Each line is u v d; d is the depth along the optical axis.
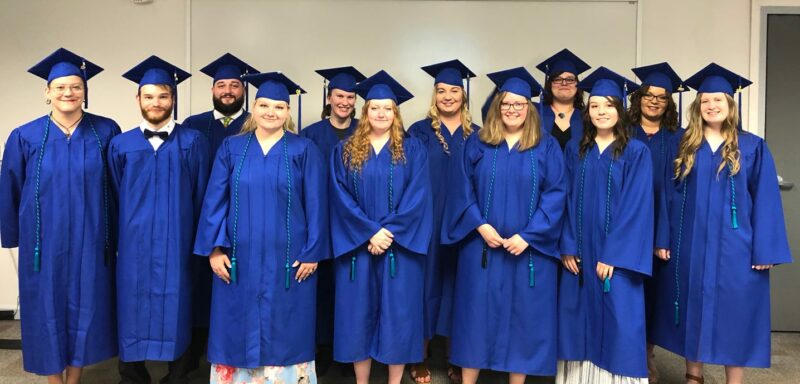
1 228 2.24
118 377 2.70
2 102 3.53
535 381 2.75
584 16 3.42
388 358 2.22
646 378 2.18
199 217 2.35
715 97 2.23
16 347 3.10
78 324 2.20
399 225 2.21
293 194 2.20
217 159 2.23
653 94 2.55
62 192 2.17
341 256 2.28
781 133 3.46
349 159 2.30
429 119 2.73
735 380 2.29
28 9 3.47
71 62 2.26
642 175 2.21
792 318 3.54
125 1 3.44
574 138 2.49
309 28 3.43
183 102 3.44
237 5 3.41
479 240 2.27
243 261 2.16
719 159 2.25
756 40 3.41
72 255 2.19
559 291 2.34
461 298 2.31
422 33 3.44
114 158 2.25
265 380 2.21
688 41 3.43
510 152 2.28
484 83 3.46
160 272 2.23
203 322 2.67
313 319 2.27
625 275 2.21
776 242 2.20
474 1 3.42
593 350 2.27
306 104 3.47
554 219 2.21
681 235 2.34
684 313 2.30
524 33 3.43
